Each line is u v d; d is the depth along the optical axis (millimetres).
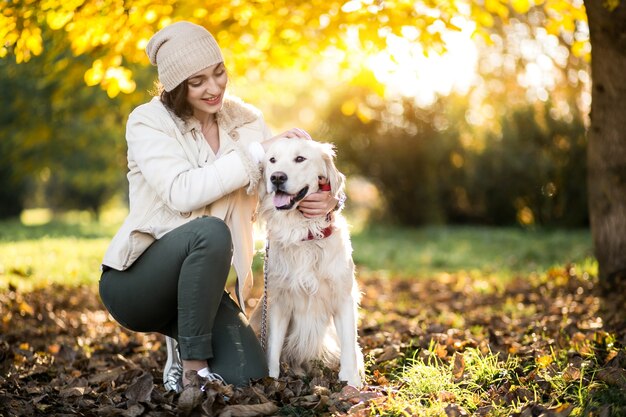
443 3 5699
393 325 5047
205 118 3307
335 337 3551
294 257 3250
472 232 14547
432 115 16047
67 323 5207
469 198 16438
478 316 5324
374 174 16547
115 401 3004
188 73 3035
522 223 15945
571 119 14547
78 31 5219
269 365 3279
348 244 3363
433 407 2744
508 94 14312
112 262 3002
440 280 8414
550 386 2951
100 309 6129
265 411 2756
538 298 6180
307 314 3367
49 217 28438
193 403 2705
